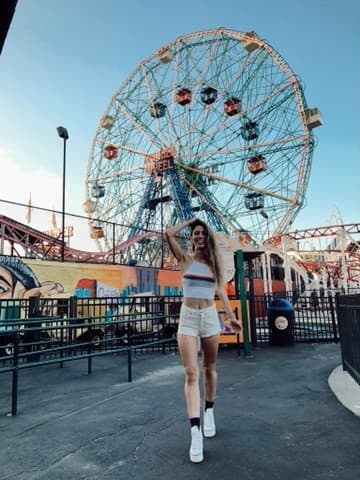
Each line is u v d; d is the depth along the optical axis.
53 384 5.43
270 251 28.47
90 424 3.49
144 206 38.03
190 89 37.19
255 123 33.81
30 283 11.49
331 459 2.54
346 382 4.87
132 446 2.90
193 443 2.57
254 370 6.04
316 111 30.50
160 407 4.03
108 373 6.23
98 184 41.34
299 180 30.92
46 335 9.48
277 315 9.13
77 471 2.47
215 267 3.01
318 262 34.44
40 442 3.04
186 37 37.94
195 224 3.11
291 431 3.12
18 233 20.86
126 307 13.77
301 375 5.55
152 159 38.38
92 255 23.36
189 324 2.86
